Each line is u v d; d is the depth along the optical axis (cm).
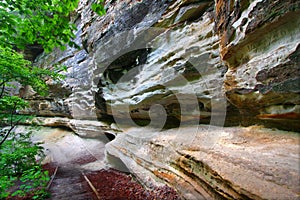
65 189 429
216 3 274
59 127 1195
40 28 369
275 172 162
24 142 600
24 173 400
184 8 352
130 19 463
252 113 258
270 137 222
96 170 580
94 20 640
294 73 174
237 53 242
